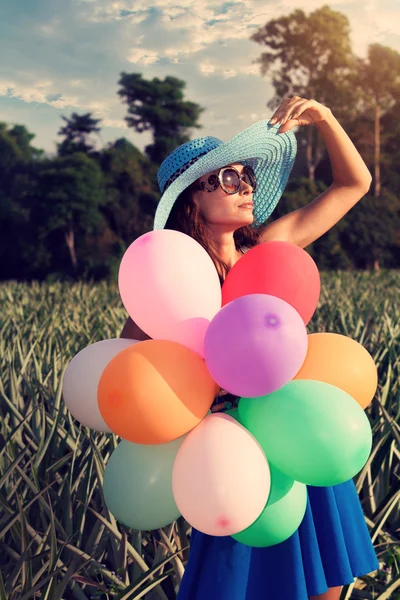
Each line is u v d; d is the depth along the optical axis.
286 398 2.04
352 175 2.76
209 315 2.16
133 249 2.19
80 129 55.75
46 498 3.58
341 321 8.22
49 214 49.84
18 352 6.21
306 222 2.79
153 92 56.59
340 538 2.41
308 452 1.99
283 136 2.62
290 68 60.66
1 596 2.74
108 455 3.87
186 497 1.99
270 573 2.32
